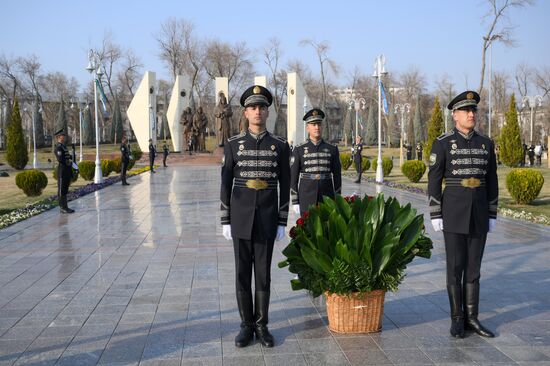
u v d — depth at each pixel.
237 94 65.38
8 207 14.75
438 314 5.22
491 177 4.81
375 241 4.60
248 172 4.62
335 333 4.69
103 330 4.82
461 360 4.08
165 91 73.94
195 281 6.55
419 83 71.75
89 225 11.27
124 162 21.98
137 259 7.87
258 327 4.55
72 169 13.52
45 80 69.94
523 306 5.48
